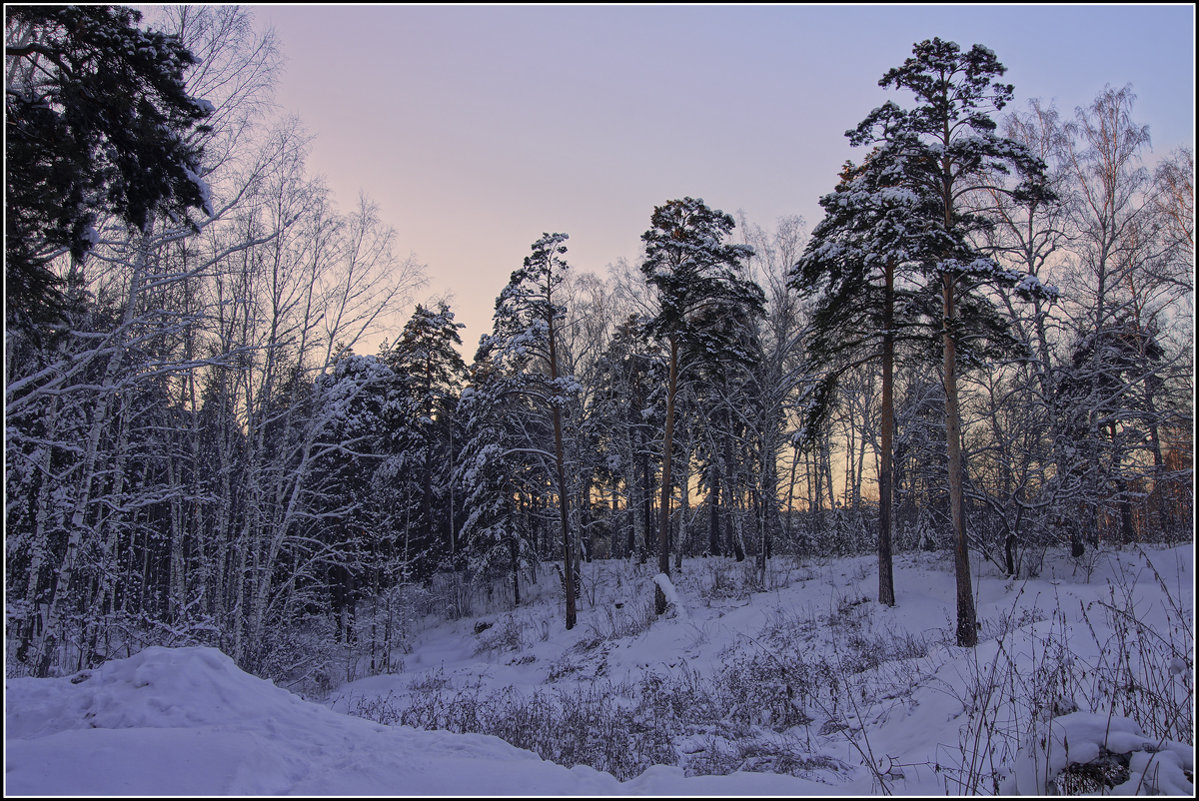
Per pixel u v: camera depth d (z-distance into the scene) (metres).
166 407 18.41
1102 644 8.83
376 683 20.17
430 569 33.19
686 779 5.11
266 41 14.34
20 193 7.70
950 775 6.03
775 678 13.73
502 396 26.23
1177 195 19.25
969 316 16.91
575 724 10.34
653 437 35.56
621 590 27.88
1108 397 19.78
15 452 13.00
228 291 17.31
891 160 17.64
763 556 23.95
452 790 4.70
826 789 5.06
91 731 5.34
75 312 11.35
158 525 23.56
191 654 7.36
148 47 8.41
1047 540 21.73
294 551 21.22
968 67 16.36
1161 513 25.73
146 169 8.87
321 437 24.16
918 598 19.00
